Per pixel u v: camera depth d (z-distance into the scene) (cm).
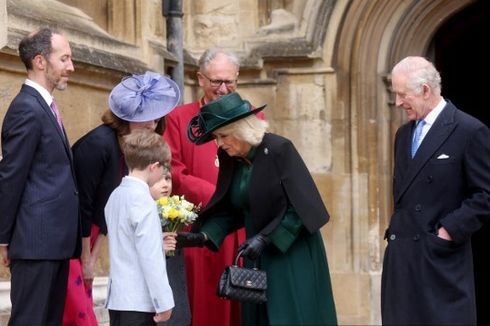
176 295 870
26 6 1045
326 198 1359
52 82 791
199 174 955
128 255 747
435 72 780
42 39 786
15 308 777
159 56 1221
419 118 786
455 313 758
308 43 1345
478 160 762
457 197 771
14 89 977
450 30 1502
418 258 768
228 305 930
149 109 838
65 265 798
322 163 1359
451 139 771
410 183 779
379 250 1371
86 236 834
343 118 1358
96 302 1052
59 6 1122
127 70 1143
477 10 1480
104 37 1150
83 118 1091
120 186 757
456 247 764
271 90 1355
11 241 772
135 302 743
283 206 772
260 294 755
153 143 755
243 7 1358
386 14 1364
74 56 1059
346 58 1357
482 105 1667
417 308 767
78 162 827
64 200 782
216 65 920
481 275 1712
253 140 764
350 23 1352
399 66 783
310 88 1355
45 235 772
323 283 783
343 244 1362
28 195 774
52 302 795
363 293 1352
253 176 773
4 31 958
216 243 811
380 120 1380
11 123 770
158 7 1254
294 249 777
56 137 783
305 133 1358
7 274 959
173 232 796
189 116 962
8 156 766
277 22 1362
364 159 1362
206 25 1357
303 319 762
